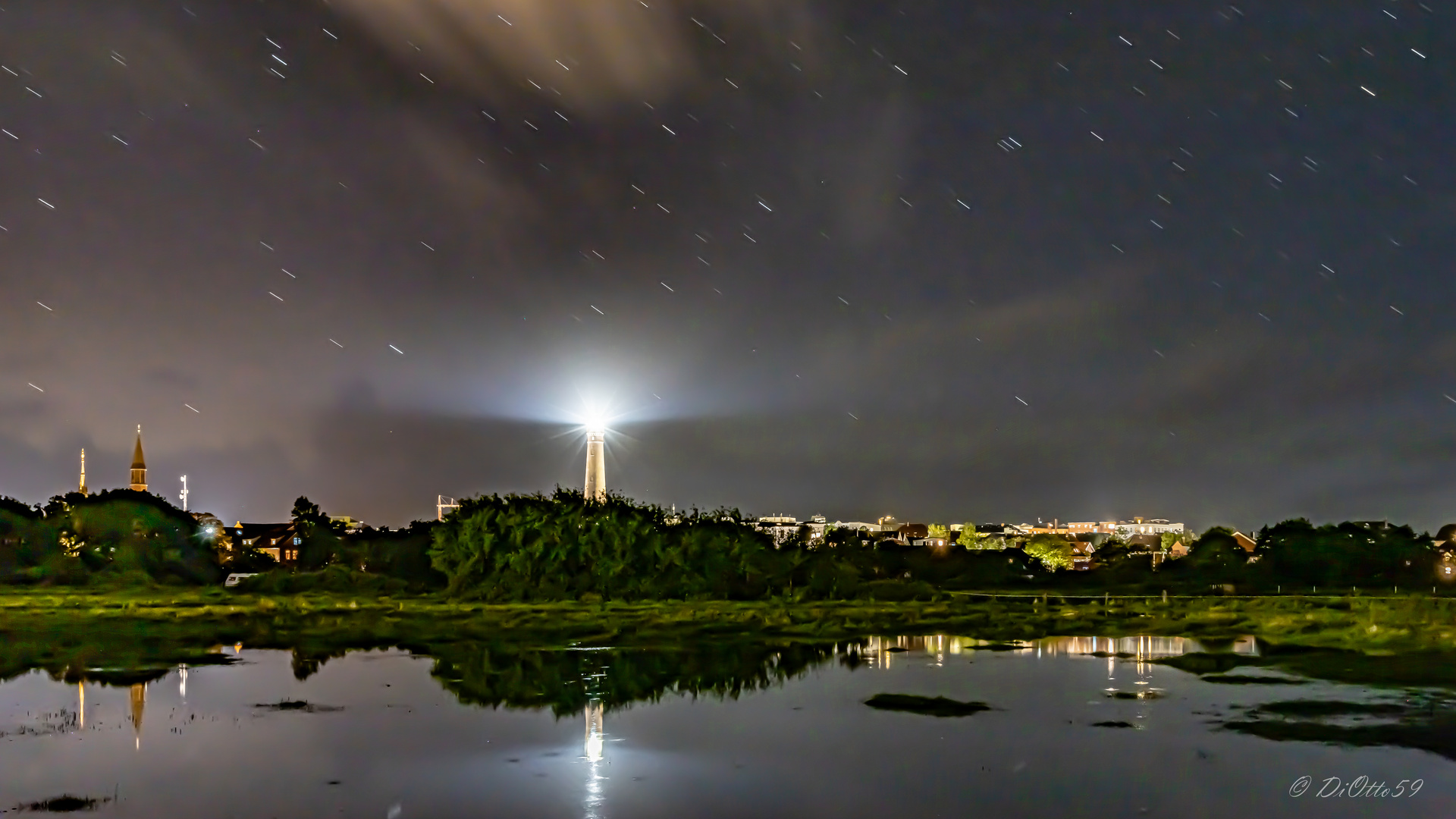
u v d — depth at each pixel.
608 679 38.59
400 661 43.94
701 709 32.41
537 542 81.00
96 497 111.31
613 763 25.69
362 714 31.94
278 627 58.53
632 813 21.80
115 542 107.06
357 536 132.50
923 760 25.84
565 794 23.09
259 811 21.92
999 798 22.75
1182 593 100.25
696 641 51.47
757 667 41.78
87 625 60.19
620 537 81.19
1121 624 59.00
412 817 21.55
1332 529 117.31
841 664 42.56
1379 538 115.50
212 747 27.44
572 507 82.56
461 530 83.12
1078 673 39.38
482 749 27.05
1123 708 32.06
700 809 22.03
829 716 31.16
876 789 23.41
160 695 35.44
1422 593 97.19
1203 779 24.00
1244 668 39.84
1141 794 22.94
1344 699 32.78
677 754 26.56
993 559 118.38
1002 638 52.69
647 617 63.16
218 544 142.00
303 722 30.67
